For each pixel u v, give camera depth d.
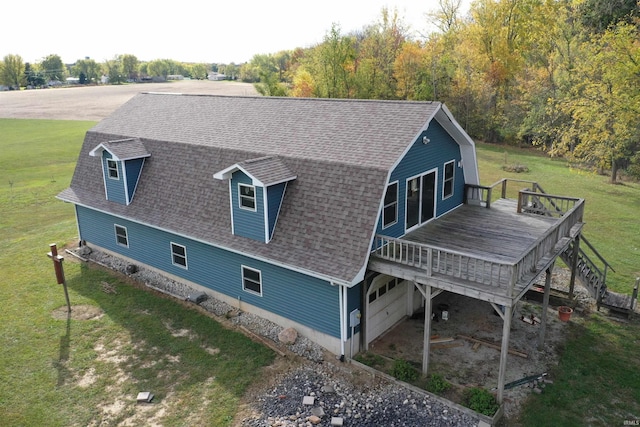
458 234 15.30
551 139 42.41
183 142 18.05
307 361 13.38
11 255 21.75
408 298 15.60
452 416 11.04
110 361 13.66
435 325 15.16
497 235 15.12
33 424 11.31
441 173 16.81
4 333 15.17
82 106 88.50
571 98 35.53
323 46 49.84
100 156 19.19
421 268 12.36
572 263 16.08
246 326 15.15
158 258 18.45
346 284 12.16
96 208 19.56
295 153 14.92
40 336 14.95
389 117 15.24
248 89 107.94
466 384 12.20
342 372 12.88
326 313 13.41
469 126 49.69
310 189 13.98
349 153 14.11
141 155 18.52
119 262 20.06
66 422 11.36
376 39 54.25
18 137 57.28
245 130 17.64
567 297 16.50
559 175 35.34
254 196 14.11
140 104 23.62
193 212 16.61
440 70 48.81
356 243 12.73
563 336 14.49
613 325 15.12
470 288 11.20
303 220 13.84
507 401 11.62
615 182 33.38
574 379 12.49
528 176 35.00
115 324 15.59
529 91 44.47
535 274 11.73
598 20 36.72
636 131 29.83
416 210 15.83
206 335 14.80
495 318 15.51
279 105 18.78
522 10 48.81
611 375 12.68
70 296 17.59
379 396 11.86
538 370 12.83
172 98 23.14
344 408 11.52
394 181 14.21
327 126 16.05
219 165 16.44
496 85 49.53
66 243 22.92
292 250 13.65
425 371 12.39
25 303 17.09
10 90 137.62
